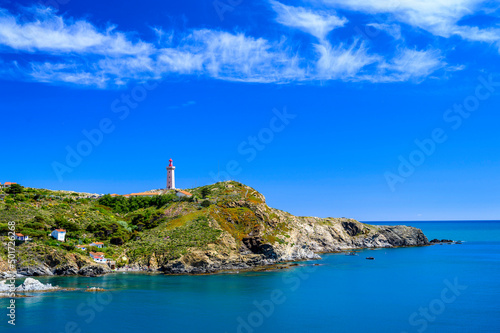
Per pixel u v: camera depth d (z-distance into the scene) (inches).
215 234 5689.0
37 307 3442.4
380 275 5255.9
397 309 3570.4
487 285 4623.5
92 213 6560.0
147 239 5772.6
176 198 7357.3
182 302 3695.9
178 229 5910.4
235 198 6894.7
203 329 2987.2
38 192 7637.8
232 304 3666.3
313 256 6879.9
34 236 5182.1
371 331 2992.1
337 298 3949.3
